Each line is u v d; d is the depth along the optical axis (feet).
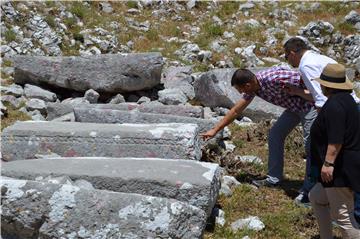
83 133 22.34
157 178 18.80
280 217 20.24
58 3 42.09
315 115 21.13
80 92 33.01
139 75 31.86
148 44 40.63
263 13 45.32
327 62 19.84
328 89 16.49
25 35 37.70
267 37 41.70
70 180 18.83
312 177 16.83
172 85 33.73
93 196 16.63
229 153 25.22
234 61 38.55
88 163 20.18
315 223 19.93
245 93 21.91
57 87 33.04
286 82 21.31
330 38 41.47
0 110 28.89
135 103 30.94
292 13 45.27
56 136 22.43
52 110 29.32
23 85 33.04
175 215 16.37
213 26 42.83
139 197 16.60
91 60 32.24
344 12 45.14
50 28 38.70
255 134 28.22
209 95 31.78
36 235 17.02
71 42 38.68
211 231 19.38
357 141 16.02
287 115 22.57
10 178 18.45
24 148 22.56
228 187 22.21
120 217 16.37
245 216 20.63
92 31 40.27
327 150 15.94
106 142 22.17
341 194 16.21
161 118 26.23
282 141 22.74
